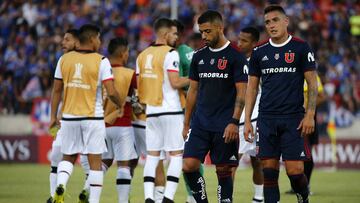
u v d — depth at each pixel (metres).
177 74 31.02
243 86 27.84
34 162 66.94
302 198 27.86
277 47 27.25
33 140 67.06
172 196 30.30
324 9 92.25
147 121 31.61
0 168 60.84
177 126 31.09
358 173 58.50
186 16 89.62
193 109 29.30
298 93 27.11
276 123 27.16
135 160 35.22
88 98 30.11
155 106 31.19
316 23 89.31
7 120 70.31
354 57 84.12
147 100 31.53
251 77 27.86
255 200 33.44
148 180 31.08
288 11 91.12
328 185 47.47
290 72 27.05
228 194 28.45
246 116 27.75
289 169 27.11
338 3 93.44
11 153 67.12
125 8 93.31
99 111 30.27
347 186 46.75
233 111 28.28
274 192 27.31
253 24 88.88
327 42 86.88
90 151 30.19
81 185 45.28
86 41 30.44
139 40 88.12
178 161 30.81
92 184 30.19
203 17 28.08
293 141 26.95
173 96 31.22
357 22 90.19
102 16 91.56
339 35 88.75
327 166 63.00
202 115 28.44
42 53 83.00
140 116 34.94
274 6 27.28
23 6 92.00
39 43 85.12
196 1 92.31
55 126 31.70
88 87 30.08
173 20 32.66
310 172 40.62
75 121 30.12
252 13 90.50
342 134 69.50
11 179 50.06
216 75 28.20
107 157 33.84
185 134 29.36
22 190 42.72
